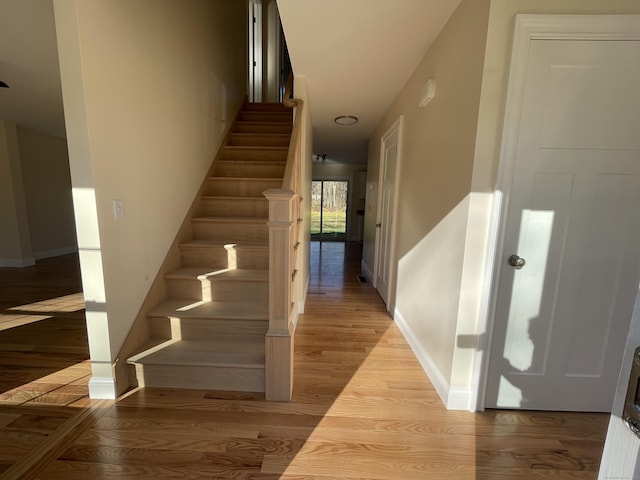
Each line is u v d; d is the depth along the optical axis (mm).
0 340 2281
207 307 2086
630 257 1480
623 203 1440
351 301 3430
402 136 2701
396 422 1549
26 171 4957
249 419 1545
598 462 1348
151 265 2025
